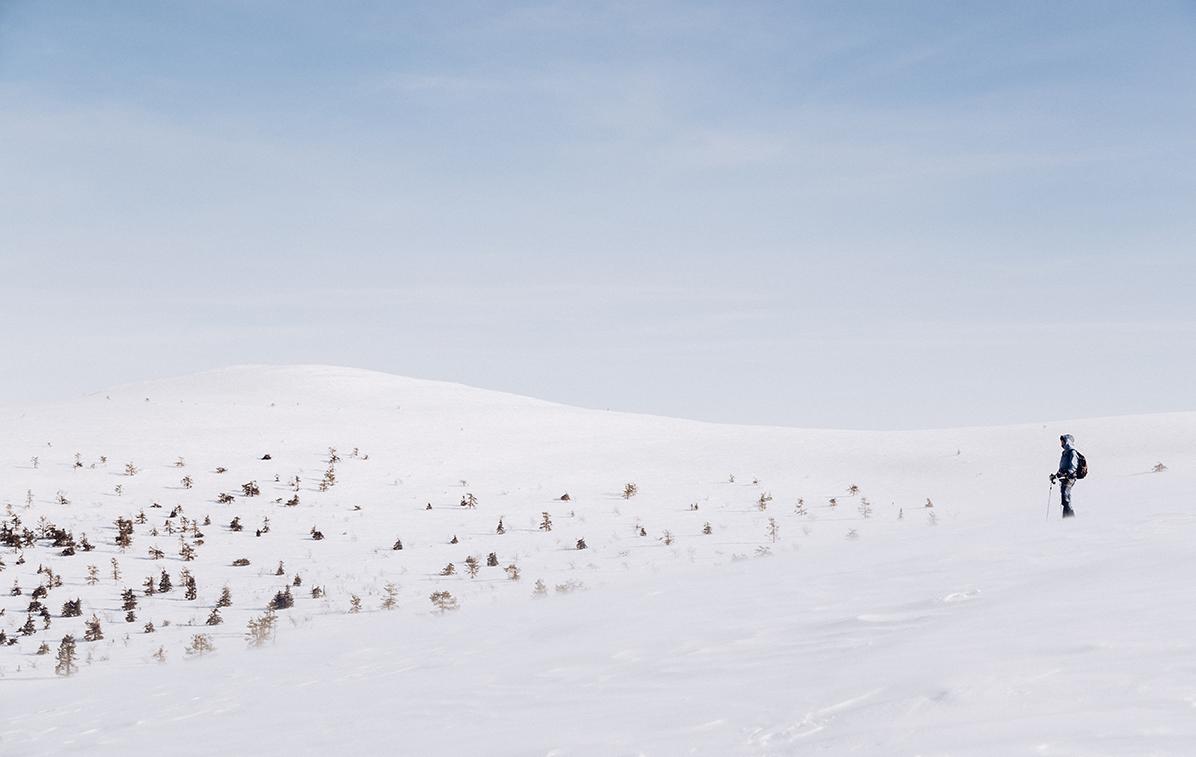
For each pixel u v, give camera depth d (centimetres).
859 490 4581
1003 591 916
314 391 7406
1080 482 3897
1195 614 633
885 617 877
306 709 917
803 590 1193
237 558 3472
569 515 4166
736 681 688
